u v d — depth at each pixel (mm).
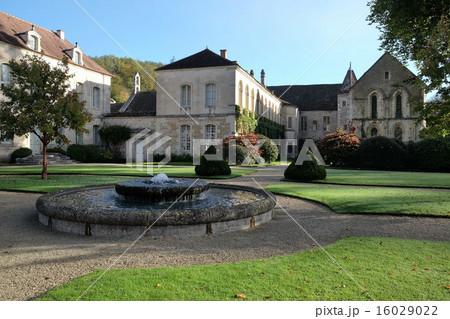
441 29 9180
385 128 38094
